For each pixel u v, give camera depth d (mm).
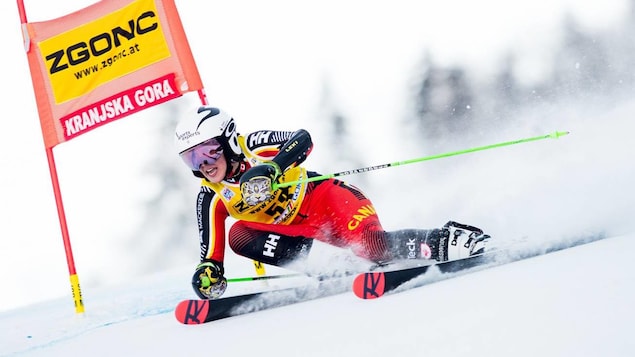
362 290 12430
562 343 7781
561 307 8977
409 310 10664
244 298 13711
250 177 13742
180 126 14242
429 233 13836
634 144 17719
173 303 17297
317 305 12922
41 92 19156
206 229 14695
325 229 15016
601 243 12922
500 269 12594
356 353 8906
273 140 15047
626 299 8734
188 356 10727
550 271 11250
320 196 15109
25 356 13531
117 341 13133
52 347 13898
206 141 14039
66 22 19016
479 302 10141
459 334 8750
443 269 12906
